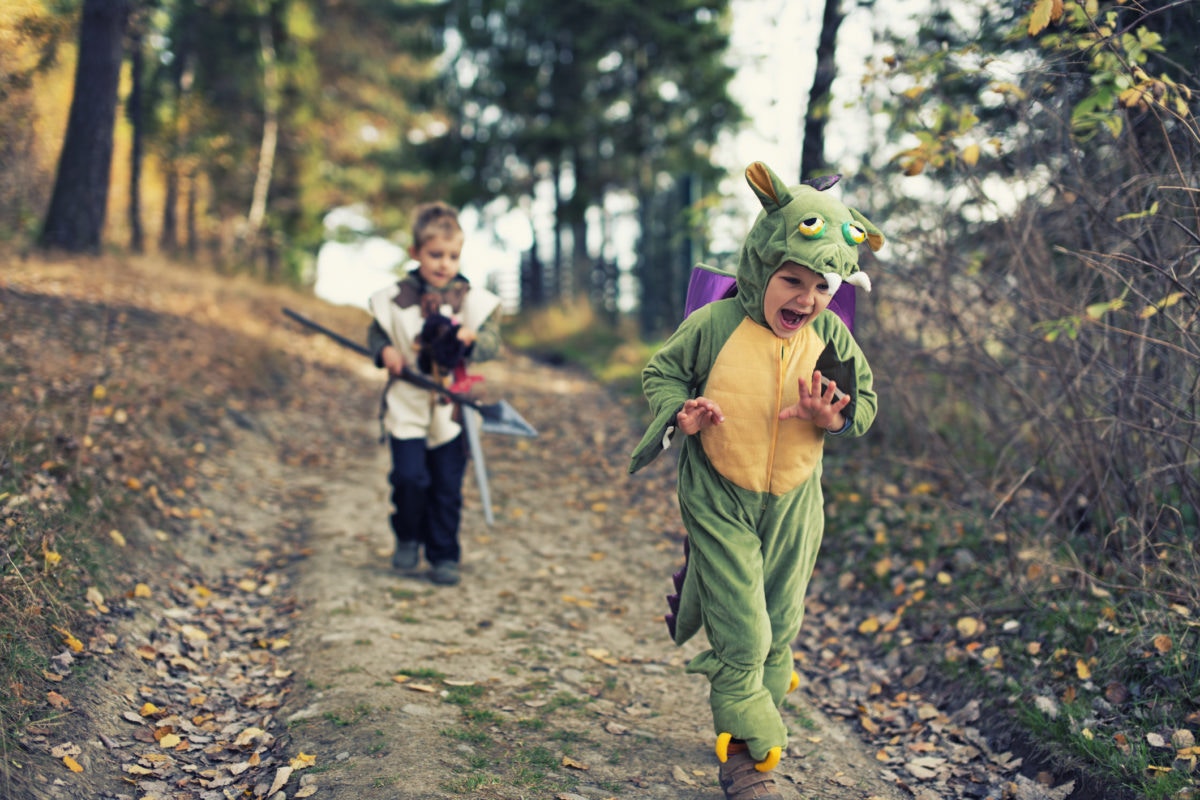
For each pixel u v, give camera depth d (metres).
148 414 5.68
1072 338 3.30
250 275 17.19
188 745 2.73
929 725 3.21
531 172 22.03
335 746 2.67
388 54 20.80
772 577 2.55
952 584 4.04
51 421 4.72
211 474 5.53
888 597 4.23
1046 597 3.63
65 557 3.43
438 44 22.12
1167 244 3.43
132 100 14.71
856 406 2.44
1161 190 3.31
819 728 3.21
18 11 6.52
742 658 2.39
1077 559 3.61
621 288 23.97
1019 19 3.96
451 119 22.41
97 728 2.65
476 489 6.46
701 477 2.48
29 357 5.87
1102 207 3.57
